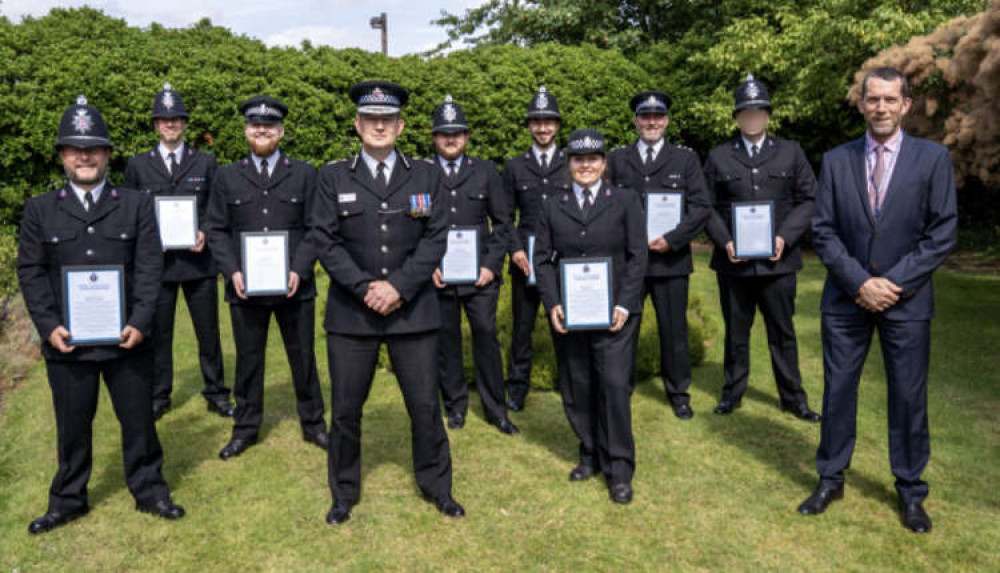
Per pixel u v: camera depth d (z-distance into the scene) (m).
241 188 4.52
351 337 3.62
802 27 11.37
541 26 19.31
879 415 4.98
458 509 3.68
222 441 4.73
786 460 4.33
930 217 3.50
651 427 4.88
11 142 8.13
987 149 7.67
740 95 4.97
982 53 7.20
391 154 3.69
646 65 14.16
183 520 3.67
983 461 4.24
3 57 8.06
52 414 5.17
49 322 3.42
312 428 4.67
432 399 3.72
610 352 3.85
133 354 3.60
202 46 9.46
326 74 9.71
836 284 3.73
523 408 5.35
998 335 6.92
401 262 3.61
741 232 4.89
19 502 3.91
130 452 3.68
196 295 5.17
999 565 3.18
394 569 3.21
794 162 5.01
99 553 3.37
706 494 3.90
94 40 8.77
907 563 3.21
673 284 5.04
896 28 9.94
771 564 3.22
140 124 8.66
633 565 3.23
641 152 5.18
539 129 5.12
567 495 3.90
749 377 5.95
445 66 10.84
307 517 3.69
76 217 3.48
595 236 3.90
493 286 4.91
